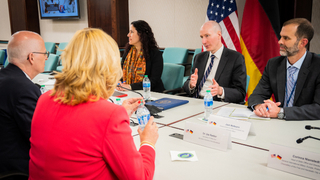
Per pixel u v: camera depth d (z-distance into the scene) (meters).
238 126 1.37
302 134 1.38
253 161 1.10
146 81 2.71
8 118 1.21
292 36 1.74
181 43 5.05
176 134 1.43
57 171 0.74
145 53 2.84
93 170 0.73
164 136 1.40
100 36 0.81
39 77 3.24
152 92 2.58
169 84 3.05
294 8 3.35
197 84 2.49
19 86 1.24
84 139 0.72
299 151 0.98
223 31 3.73
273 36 3.44
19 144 1.23
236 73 2.33
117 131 0.72
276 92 1.94
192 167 1.06
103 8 5.39
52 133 0.75
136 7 5.49
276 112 1.64
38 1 7.10
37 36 1.54
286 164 1.01
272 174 1.00
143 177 0.76
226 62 2.37
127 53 3.10
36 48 1.50
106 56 0.80
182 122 1.63
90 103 0.76
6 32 8.20
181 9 4.91
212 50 2.39
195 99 2.26
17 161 1.20
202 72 2.48
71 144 0.72
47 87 2.65
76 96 0.75
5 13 8.02
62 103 0.78
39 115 0.81
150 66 2.88
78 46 0.79
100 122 0.73
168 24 5.14
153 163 0.86
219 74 2.37
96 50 0.78
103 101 0.77
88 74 0.76
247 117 1.68
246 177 0.98
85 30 0.83
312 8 3.64
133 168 0.73
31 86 1.27
